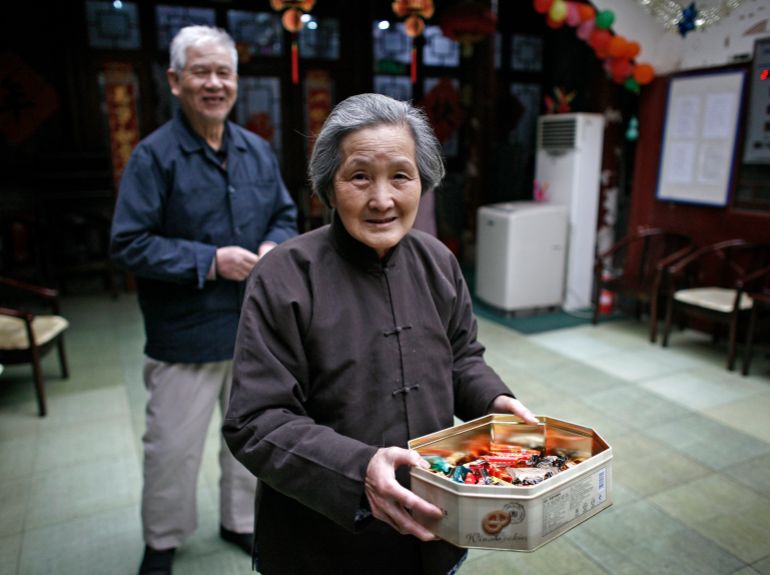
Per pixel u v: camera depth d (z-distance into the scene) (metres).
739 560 1.87
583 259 4.72
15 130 5.18
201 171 1.60
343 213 0.89
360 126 0.85
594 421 2.84
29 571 1.85
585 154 4.51
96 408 3.03
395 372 0.97
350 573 1.00
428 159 0.93
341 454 0.81
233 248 1.57
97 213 5.28
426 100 6.33
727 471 2.38
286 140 6.03
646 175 4.33
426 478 0.78
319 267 0.95
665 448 2.57
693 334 4.12
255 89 5.85
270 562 1.02
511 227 4.43
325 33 5.98
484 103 5.98
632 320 4.45
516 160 6.73
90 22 5.21
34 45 5.11
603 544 1.95
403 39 6.19
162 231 1.62
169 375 1.65
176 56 1.51
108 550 1.95
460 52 6.22
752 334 3.32
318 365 0.93
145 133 5.52
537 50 6.50
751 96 3.53
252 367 0.90
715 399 3.07
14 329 3.05
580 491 0.80
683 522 2.06
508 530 0.75
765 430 2.73
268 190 1.75
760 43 3.44
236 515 1.92
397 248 1.01
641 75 4.01
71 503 2.21
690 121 3.93
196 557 1.89
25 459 2.53
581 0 3.82
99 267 5.15
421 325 1.01
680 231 4.12
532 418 0.95
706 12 2.88
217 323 1.63
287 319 0.91
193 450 1.70
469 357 1.15
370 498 0.80
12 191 5.28
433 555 1.00
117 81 5.35
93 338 4.15
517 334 4.17
